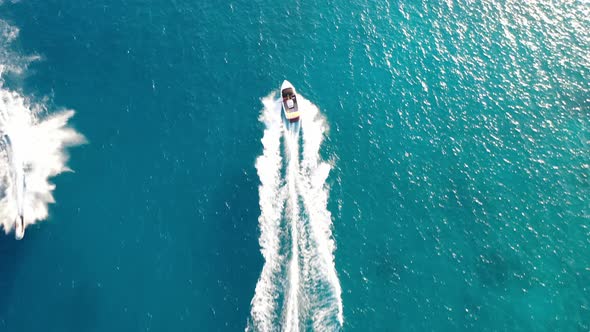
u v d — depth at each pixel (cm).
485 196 6744
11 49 7600
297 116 7056
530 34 8394
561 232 6488
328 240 6281
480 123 7394
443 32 8388
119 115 7069
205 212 6369
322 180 6738
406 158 7025
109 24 8012
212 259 6044
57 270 5884
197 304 5753
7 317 5581
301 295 5838
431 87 7738
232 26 8181
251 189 6569
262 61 7806
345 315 5775
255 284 5888
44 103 7088
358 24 8406
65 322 5591
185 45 7875
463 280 6119
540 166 7019
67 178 6488
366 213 6531
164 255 6053
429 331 5772
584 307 5991
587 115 7494
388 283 6031
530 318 5900
